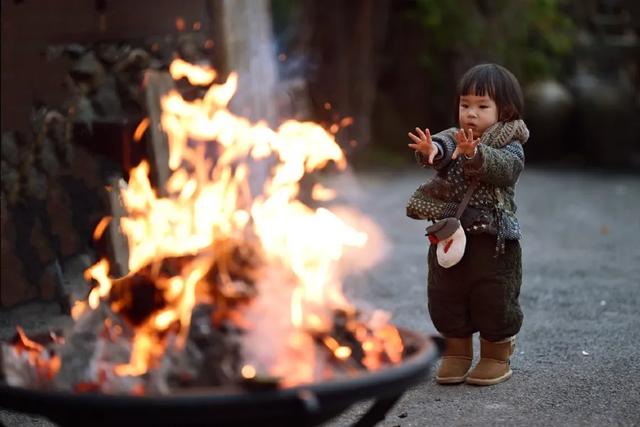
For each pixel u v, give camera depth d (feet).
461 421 15.74
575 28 58.23
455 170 16.99
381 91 58.03
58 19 24.30
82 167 23.82
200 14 26.81
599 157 55.93
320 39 53.62
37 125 23.90
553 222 37.24
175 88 24.57
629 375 18.21
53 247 23.73
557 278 27.58
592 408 16.34
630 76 57.67
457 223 16.62
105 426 10.27
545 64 57.21
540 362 19.11
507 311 17.16
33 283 23.93
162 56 25.66
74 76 24.21
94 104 24.44
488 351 17.74
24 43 23.99
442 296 17.43
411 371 10.85
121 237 22.72
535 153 57.06
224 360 10.91
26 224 23.89
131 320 12.11
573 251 31.68
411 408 16.43
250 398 9.73
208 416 9.74
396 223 36.73
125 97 24.59
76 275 23.31
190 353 11.00
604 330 21.70
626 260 30.22
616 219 37.83
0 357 11.18
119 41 25.13
